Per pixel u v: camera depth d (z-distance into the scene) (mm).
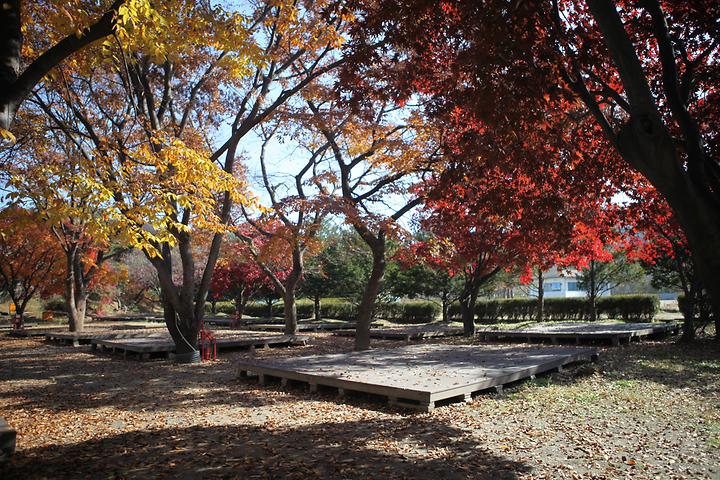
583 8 7316
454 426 5949
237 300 30031
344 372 8312
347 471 4488
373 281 14180
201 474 4422
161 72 14023
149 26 6340
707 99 8203
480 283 19297
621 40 4234
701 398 7336
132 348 13109
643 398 7344
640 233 17203
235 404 7371
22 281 26234
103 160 7891
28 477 4316
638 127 4188
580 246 13695
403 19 6527
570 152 7477
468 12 5941
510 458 4832
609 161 8172
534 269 23969
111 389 8703
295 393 8133
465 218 13156
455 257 16844
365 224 12938
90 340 16984
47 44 8719
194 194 8180
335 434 5676
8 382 9539
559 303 27406
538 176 7168
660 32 4812
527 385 8383
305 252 20859
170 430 5883
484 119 6004
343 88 7602
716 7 6977
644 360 11289
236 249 19453
